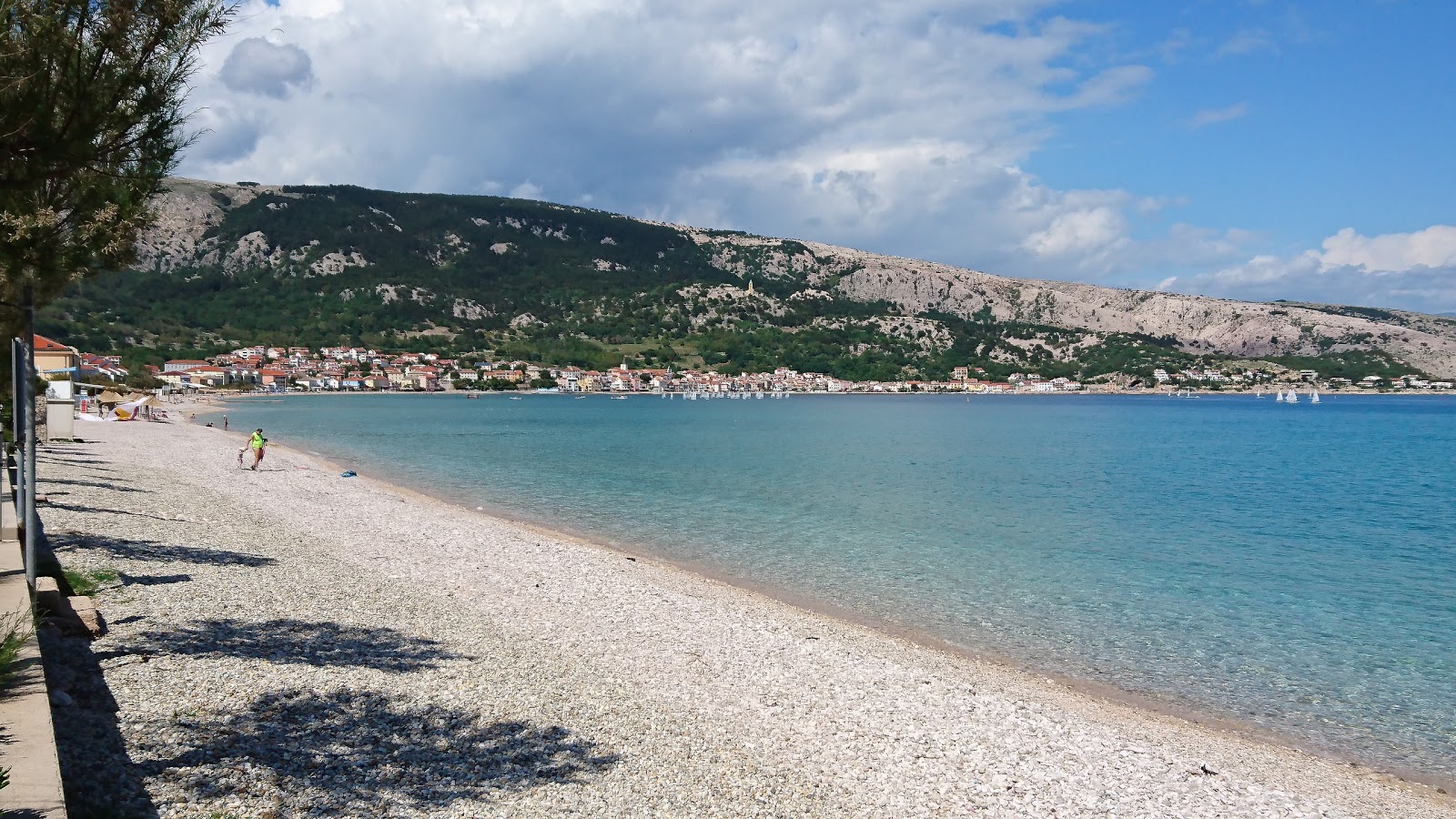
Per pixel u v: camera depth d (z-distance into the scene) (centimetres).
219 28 806
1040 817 1022
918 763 1151
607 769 995
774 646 1683
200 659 1112
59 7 719
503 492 4369
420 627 1536
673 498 4278
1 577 1128
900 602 2266
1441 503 4484
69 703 888
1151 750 1280
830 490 4738
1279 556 3056
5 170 741
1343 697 1611
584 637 1639
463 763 941
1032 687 1595
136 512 2353
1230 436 10294
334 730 962
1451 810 1154
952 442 8906
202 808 728
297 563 1997
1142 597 2402
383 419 12425
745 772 1052
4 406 2220
